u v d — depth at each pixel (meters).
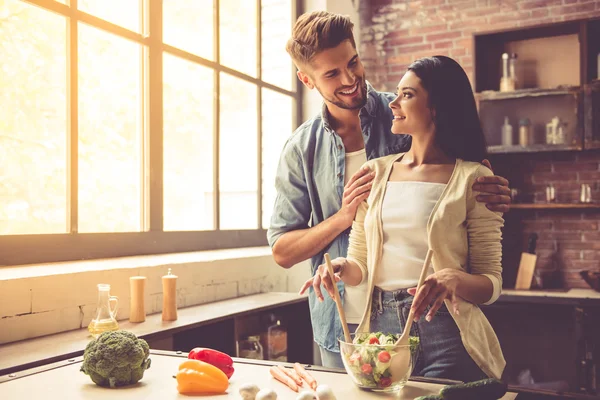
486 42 4.25
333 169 2.02
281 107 3.91
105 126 2.62
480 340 1.52
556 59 4.09
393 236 1.56
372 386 1.23
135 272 2.40
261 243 3.68
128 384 1.33
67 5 2.43
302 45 1.87
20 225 2.25
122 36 2.69
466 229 1.56
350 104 1.89
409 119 1.60
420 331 1.54
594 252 3.99
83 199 2.51
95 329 1.96
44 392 1.28
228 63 3.42
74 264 2.35
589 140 3.77
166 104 2.95
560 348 3.90
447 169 1.58
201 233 3.17
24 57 2.26
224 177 3.36
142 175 2.82
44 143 2.34
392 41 4.57
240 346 2.89
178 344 2.44
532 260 3.91
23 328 1.96
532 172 4.15
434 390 1.26
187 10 3.10
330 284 1.38
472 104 1.65
